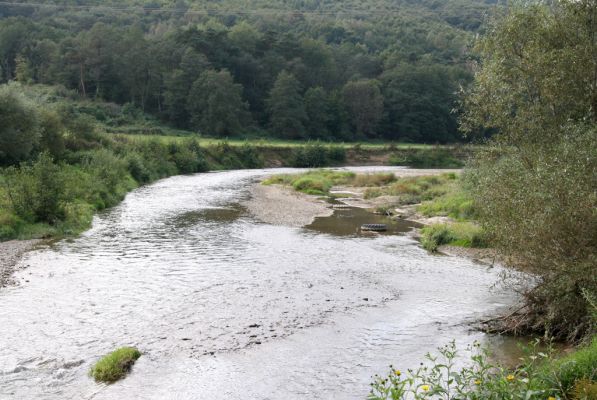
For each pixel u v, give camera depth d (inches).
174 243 884.0
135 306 551.2
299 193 1720.0
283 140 4222.4
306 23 7534.5
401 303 580.7
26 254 778.8
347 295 607.5
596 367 315.6
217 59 4495.6
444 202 1288.1
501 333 479.2
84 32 4547.2
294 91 4308.6
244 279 664.4
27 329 482.6
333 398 361.7
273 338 471.2
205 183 2084.2
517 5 677.3
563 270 417.1
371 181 1984.5
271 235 973.2
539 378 307.3
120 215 1195.3
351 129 4808.1
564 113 623.8
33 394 363.6
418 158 3811.5
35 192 987.3
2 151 1348.4
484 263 770.2
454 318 528.7
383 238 968.3
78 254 788.6
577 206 408.8
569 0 635.5
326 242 918.4
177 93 4003.4
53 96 3624.5
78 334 472.7
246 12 7524.6
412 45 6628.9
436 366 323.9
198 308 548.4
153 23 6471.5
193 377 392.8
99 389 372.8
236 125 4052.7
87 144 1998.0
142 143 2496.3
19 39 4443.9
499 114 674.2
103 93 4153.5
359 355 436.1
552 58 616.7
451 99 4904.0
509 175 483.8
